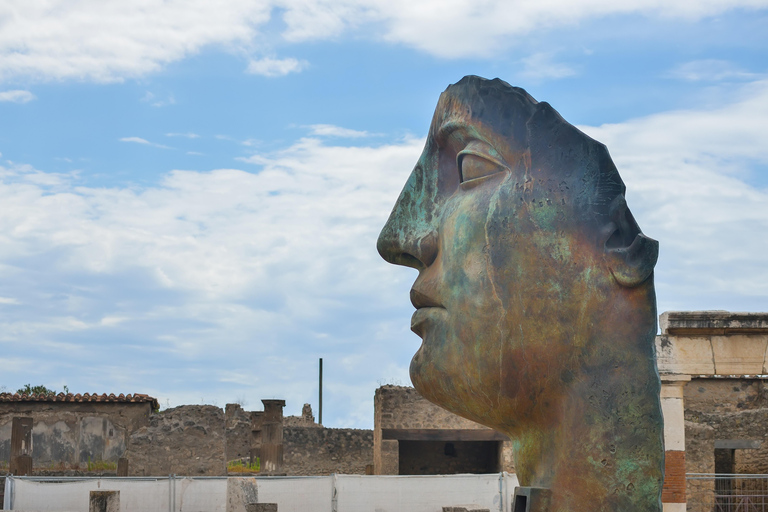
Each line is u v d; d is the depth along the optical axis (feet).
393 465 78.95
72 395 95.04
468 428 80.07
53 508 52.42
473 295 10.72
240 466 99.35
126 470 85.66
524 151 10.84
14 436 82.84
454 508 46.60
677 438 39.58
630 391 10.10
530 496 10.17
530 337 10.36
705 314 39.52
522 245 10.51
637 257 10.16
